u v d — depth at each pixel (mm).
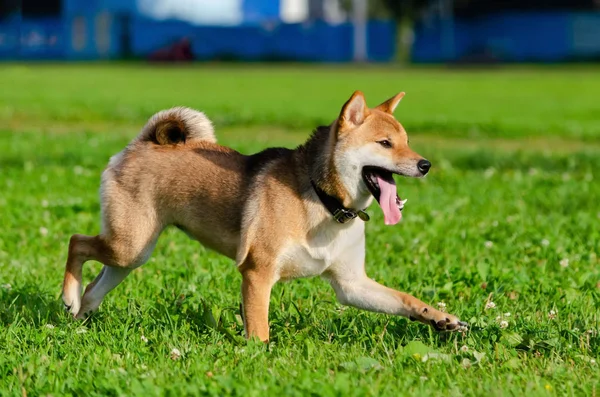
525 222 12594
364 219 7594
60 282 9625
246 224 7656
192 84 46688
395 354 7074
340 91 42656
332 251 7676
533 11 82125
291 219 7539
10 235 11781
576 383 6426
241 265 7637
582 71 62188
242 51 83188
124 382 6367
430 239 11586
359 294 7895
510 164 18859
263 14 87438
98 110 30312
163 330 7840
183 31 82438
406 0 82875
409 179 16844
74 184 15750
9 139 21969
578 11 80688
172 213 8258
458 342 7496
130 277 9758
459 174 17500
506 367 6766
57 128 25688
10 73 55188
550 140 23859
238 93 40719
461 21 83938
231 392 6188
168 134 8422
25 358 6941
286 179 7656
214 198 7992
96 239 8453
